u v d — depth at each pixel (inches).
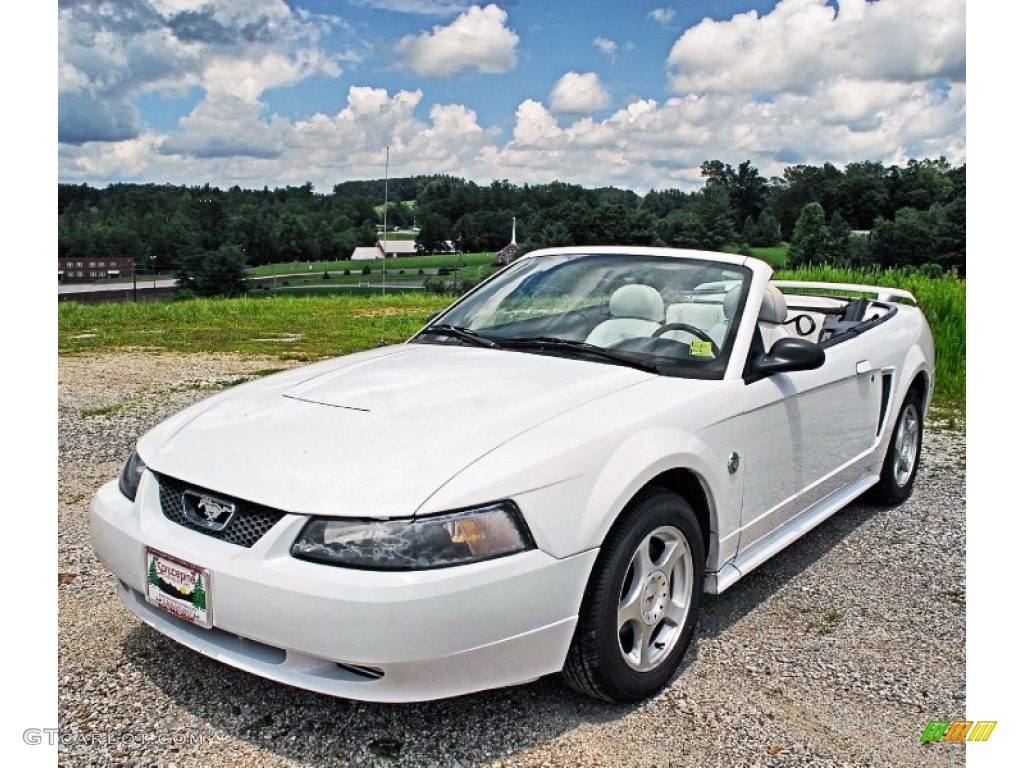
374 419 113.1
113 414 289.6
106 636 129.0
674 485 125.3
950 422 290.8
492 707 112.6
